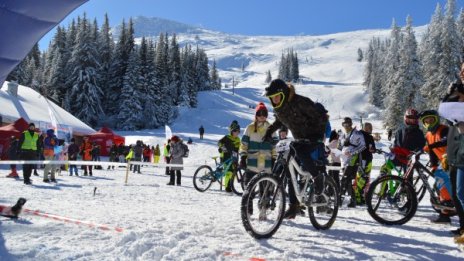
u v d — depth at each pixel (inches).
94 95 2365.9
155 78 2588.6
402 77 1934.1
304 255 155.6
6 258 128.4
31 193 343.0
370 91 4397.1
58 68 2444.6
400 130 308.5
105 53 2768.2
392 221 233.1
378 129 2544.3
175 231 181.9
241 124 2842.0
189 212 251.9
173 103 3105.3
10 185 425.7
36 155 504.4
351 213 279.9
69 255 135.3
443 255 166.2
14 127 936.3
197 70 4200.3
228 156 450.0
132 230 169.3
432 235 206.7
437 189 242.5
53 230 171.3
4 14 178.1
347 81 7357.3
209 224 203.0
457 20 2016.5
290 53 6407.5
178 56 3262.8
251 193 180.5
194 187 494.9
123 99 2459.4
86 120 2341.3
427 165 261.1
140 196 351.6
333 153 384.8
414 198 233.9
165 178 697.0
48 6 183.3
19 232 165.0
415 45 1958.7
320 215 214.4
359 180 327.6
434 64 1786.4
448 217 241.0
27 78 2615.7
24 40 189.5
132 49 2564.0
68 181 519.8
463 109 176.1
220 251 151.2
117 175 733.3
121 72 2615.7
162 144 1710.1
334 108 4534.9
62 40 2918.3
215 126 2760.8
